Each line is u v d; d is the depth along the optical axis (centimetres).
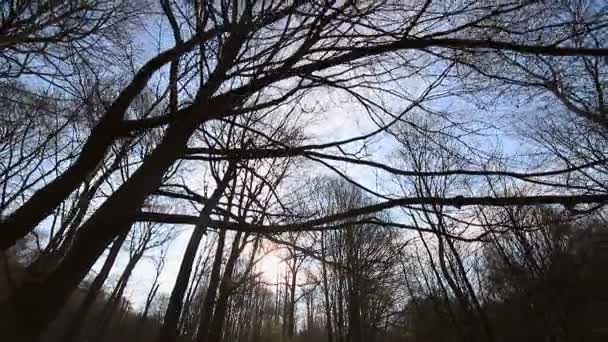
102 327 2167
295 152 273
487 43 255
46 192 204
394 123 292
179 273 694
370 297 1283
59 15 482
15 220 194
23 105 547
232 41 263
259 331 3731
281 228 257
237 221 262
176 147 230
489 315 2094
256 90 261
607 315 1509
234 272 1070
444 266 1831
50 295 183
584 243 1113
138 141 337
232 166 295
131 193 212
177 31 256
